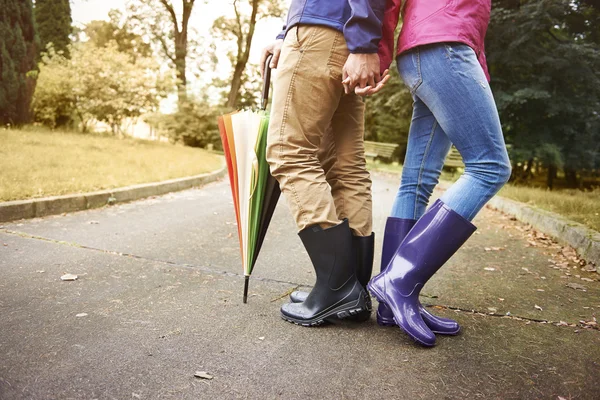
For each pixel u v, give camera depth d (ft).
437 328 5.98
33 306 6.39
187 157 33.73
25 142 28.02
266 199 6.58
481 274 9.37
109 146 33.24
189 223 13.33
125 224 12.73
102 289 7.25
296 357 5.22
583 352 5.66
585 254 10.94
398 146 57.16
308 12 5.61
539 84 32.58
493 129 5.35
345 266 5.97
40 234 10.87
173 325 5.95
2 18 35.47
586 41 34.30
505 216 18.74
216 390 4.49
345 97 6.43
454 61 5.24
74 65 42.93
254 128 6.34
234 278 8.19
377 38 5.32
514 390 4.71
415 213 6.34
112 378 4.60
